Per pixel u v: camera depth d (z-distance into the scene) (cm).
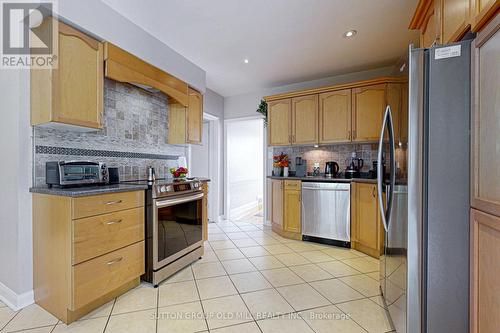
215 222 457
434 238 117
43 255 171
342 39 266
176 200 235
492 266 93
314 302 186
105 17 205
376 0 202
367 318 166
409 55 121
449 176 115
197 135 338
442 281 116
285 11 217
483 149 100
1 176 183
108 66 204
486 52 98
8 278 180
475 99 106
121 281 188
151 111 295
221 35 258
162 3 206
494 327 92
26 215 176
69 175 181
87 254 163
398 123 145
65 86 176
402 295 131
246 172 611
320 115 345
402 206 133
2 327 153
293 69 348
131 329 153
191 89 324
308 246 318
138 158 276
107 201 177
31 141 181
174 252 234
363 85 316
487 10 96
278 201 367
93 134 227
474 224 106
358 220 296
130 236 196
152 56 255
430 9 168
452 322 115
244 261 268
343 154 363
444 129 116
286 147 408
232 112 469
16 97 174
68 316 157
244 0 203
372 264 259
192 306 180
